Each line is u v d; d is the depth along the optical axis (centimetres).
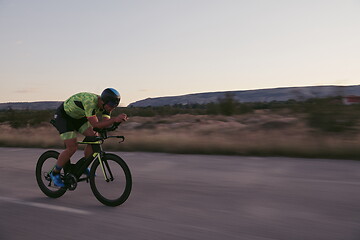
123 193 440
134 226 373
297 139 916
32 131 1806
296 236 331
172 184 559
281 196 468
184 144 958
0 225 389
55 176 487
